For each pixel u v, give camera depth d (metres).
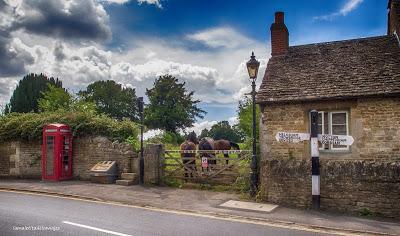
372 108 11.92
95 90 58.66
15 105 46.44
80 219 8.56
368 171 9.92
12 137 17.11
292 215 9.57
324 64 14.16
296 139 10.78
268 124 13.34
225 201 11.24
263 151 13.29
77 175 16.00
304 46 15.83
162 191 12.84
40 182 15.05
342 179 10.23
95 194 12.15
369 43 14.55
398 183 9.58
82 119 16.53
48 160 15.72
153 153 14.21
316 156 10.42
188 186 13.62
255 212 9.85
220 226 8.26
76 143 16.17
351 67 13.42
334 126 12.66
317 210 10.25
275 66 15.06
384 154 11.72
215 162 15.27
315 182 10.37
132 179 14.26
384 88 11.68
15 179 16.41
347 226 8.49
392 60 13.01
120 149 15.08
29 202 10.79
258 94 13.59
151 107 49.41
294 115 12.98
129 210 9.88
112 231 7.47
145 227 7.92
